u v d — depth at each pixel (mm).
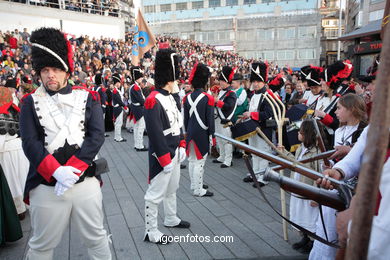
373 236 1291
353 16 35625
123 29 23125
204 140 4562
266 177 1700
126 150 7973
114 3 23500
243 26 43156
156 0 52094
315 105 4484
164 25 47031
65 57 2113
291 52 41375
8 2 16953
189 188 5078
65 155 2070
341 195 1669
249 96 7887
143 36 10344
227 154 6289
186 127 4781
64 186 1961
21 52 13531
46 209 2080
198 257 3018
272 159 1909
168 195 3570
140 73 7824
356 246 672
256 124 5098
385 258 1265
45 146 2070
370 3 28156
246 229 3605
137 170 6109
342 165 1764
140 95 7719
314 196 1663
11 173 3754
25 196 2150
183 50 26078
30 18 17938
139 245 3248
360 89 5328
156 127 3055
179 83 9406
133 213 4062
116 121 9047
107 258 2377
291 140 4410
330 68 4195
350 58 12375
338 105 2869
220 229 3613
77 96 2199
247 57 43281
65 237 3396
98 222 2275
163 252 3109
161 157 3082
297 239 3350
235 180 5477
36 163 2002
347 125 2877
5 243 3232
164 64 3240
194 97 4531
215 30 44344
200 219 3896
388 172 1267
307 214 3027
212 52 30750
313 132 3086
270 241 3316
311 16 40062
